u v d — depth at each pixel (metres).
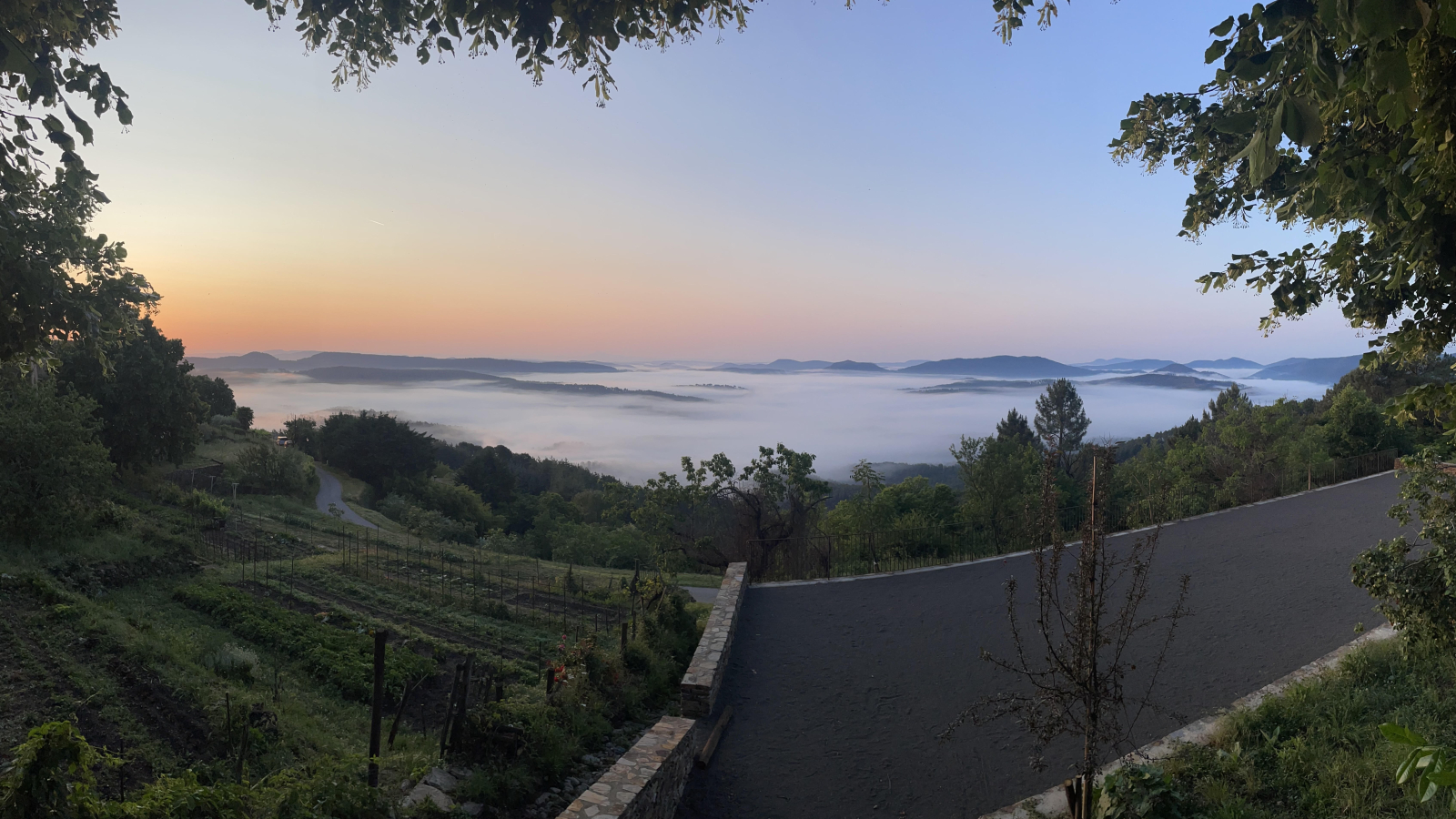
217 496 42.31
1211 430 40.28
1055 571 5.93
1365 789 6.62
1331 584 14.66
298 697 14.23
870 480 33.31
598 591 26.70
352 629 19.30
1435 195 3.46
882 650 13.68
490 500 85.81
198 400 42.25
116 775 9.91
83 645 14.49
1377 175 3.82
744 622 15.62
